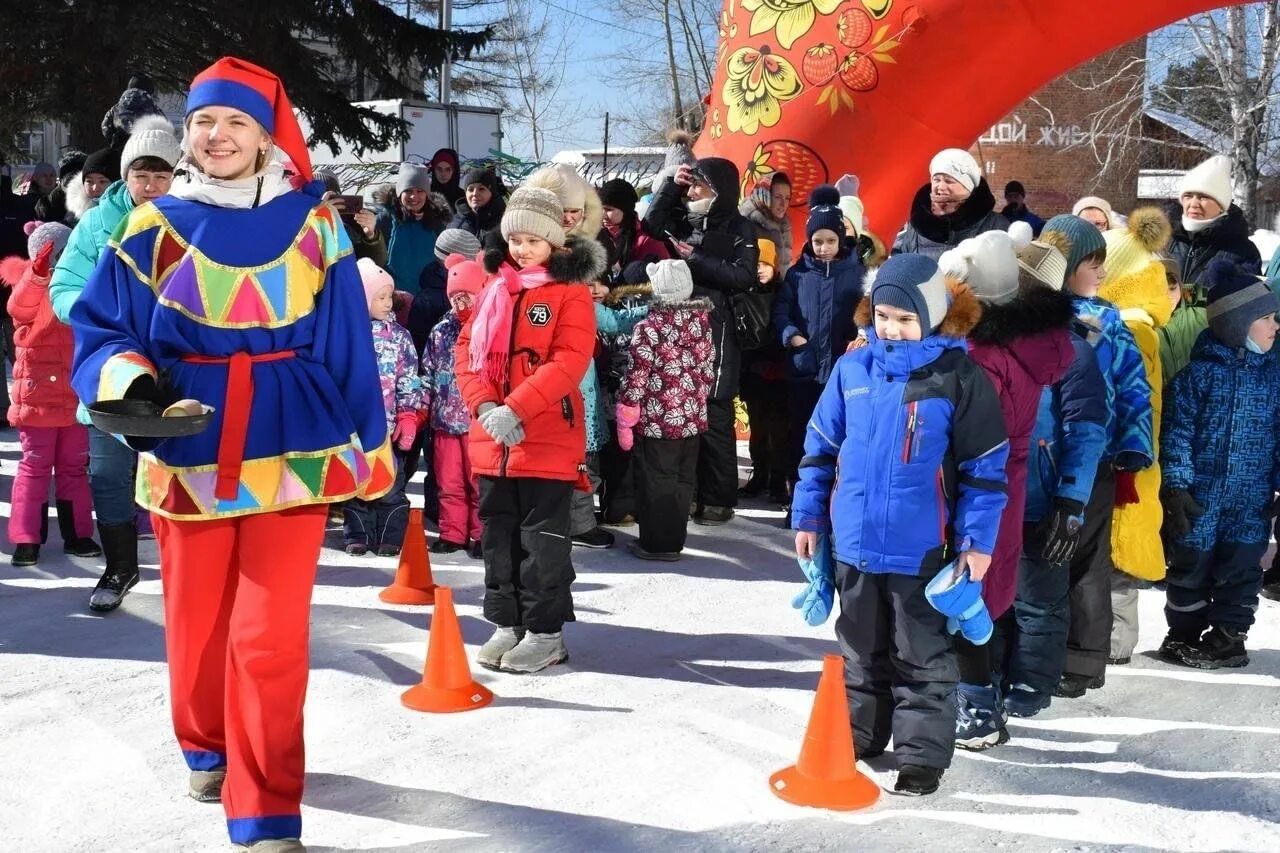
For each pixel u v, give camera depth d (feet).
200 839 10.38
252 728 9.80
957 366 11.08
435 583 18.49
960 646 12.57
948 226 19.54
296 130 10.12
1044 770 12.23
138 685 14.02
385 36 68.33
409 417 19.45
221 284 9.64
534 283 14.35
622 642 15.94
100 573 18.69
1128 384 13.69
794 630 16.58
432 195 27.20
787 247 25.12
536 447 14.30
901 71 27.63
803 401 22.22
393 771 11.87
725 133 29.96
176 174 10.57
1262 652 16.19
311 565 10.07
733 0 30.22
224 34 64.44
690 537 21.76
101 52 59.57
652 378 19.48
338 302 10.16
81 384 9.29
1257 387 14.94
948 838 10.68
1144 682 14.96
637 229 23.21
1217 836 10.79
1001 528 11.99
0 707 13.30
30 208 34.60
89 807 10.97
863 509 11.25
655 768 12.03
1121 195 70.13
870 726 12.03
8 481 25.05
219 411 9.70
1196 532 15.14
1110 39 27.35
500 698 13.88
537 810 11.08
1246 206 68.44
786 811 11.15
